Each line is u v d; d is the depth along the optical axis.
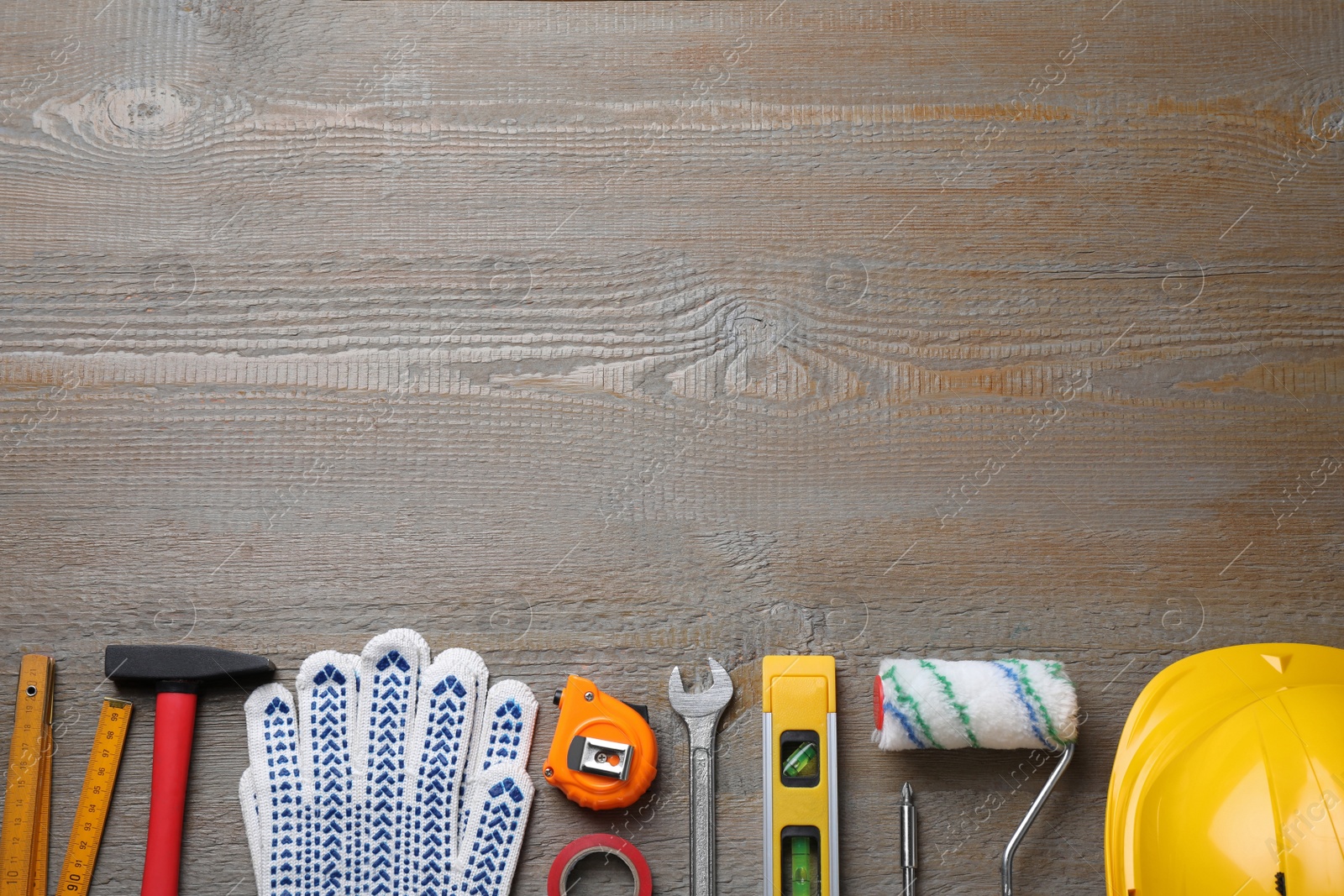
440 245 1.03
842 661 0.97
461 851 0.94
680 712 0.95
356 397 1.01
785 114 1.04
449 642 0.98
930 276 1.02
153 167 1.04
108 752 0.95
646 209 1.03
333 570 0.99
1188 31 1.04
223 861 0.94
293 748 0.95
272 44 1.05
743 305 1.01
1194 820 0.80
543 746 0.97
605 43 1.05
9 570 0.98
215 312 1.02
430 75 1.05
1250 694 0.88
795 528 0.99
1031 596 0.97
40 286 1.02
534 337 1.01
